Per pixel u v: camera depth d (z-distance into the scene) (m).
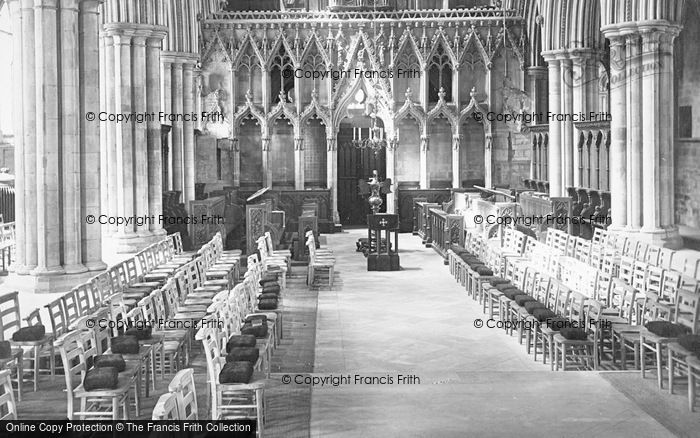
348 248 33.28
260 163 40.78
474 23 39.66
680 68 27.77
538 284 17.41
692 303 12.98
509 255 22.38
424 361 14.77
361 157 43.19
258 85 40.16
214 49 39.56
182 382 8.02
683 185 27.97
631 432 10.23
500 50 39.81
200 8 38.59
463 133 40.69
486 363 14.56
